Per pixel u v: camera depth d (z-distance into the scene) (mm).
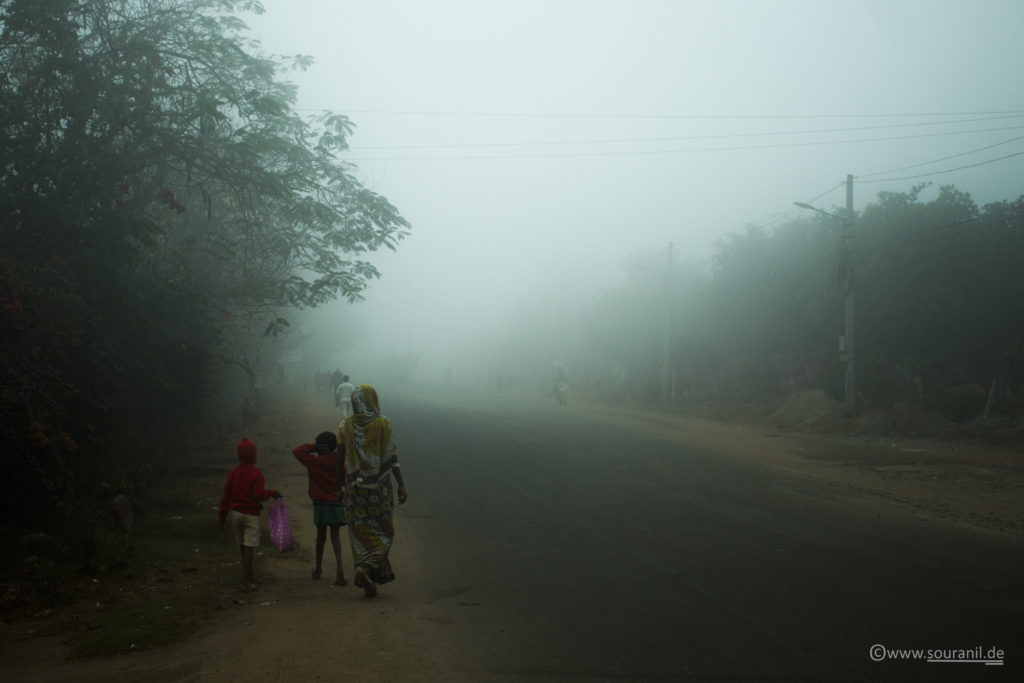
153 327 12938
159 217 15023
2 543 7645
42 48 11625
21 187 10898
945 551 7988
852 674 4758
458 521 10094
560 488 12406
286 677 4820
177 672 4938
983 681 4629
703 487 12352
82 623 5973
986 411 20734
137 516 9359
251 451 7207
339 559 7207
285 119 15992
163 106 13805
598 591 6719
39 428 8195
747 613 5992
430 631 5734
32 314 8891
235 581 7219
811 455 16906
